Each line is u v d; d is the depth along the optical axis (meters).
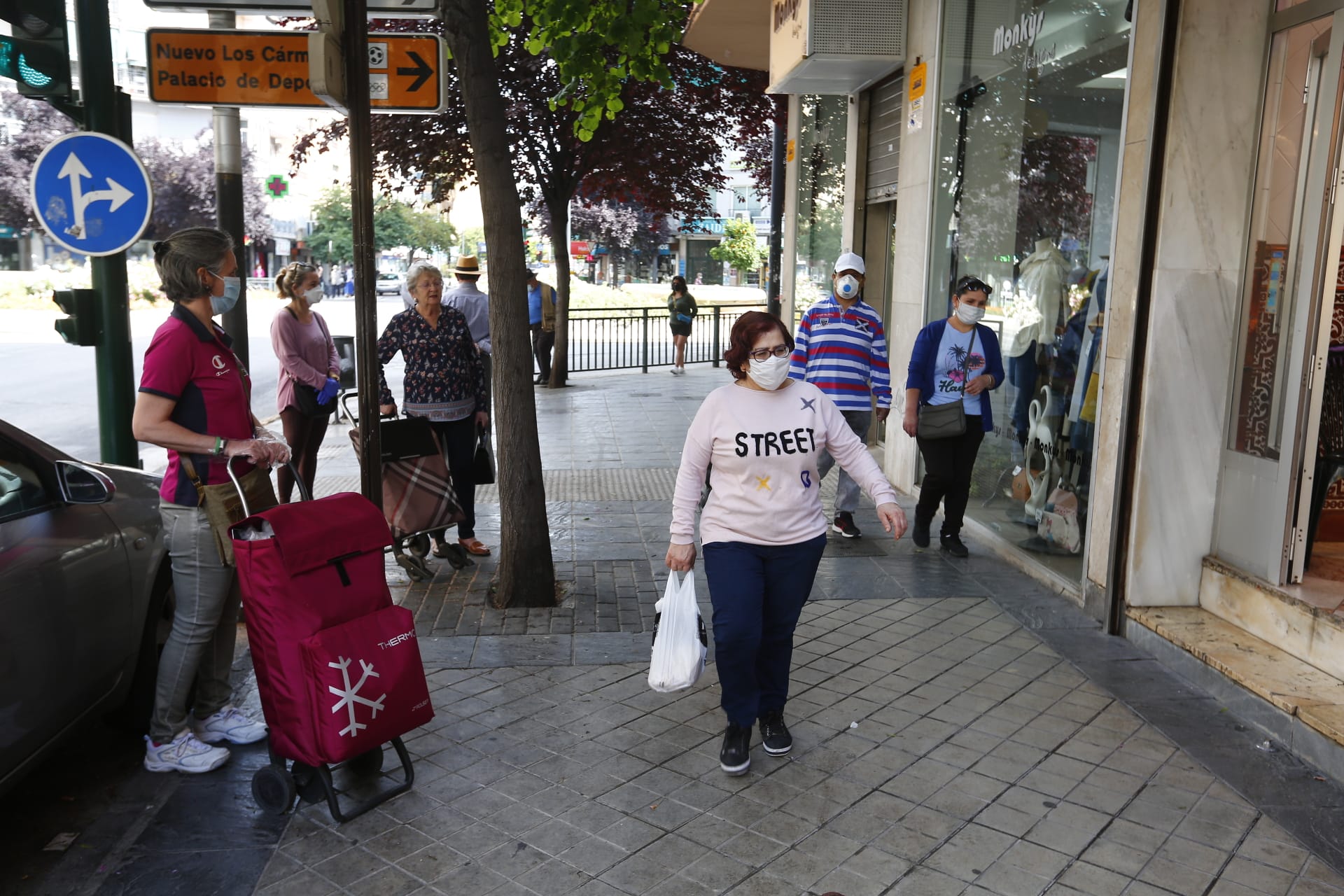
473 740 4.17
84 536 3.76
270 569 3.43
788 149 13.33
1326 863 3.26
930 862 3.29
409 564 6.21
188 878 3.26
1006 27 7.02
